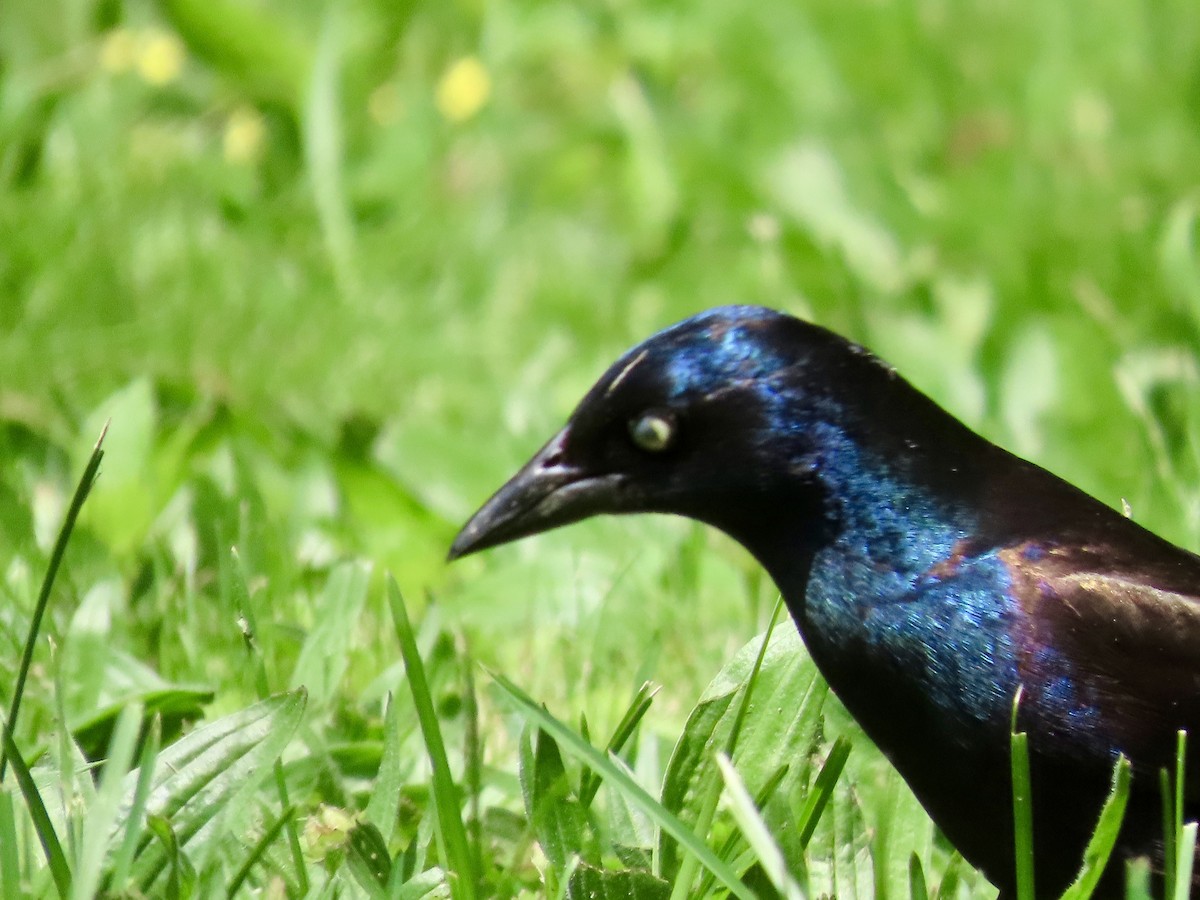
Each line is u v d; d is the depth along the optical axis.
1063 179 16.69
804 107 17.72
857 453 6.86
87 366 13.19
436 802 6.46
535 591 9.88
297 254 15.44
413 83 18.02
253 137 16.66
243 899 6.80
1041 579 6.67
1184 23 18.67
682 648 9.37
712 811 6.91
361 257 15.45
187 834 6.77
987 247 15.48
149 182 15.62
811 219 15.80
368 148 17.52
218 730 6.89
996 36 19.03
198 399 12.34
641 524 10.94
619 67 18.22
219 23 16.98
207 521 9.94
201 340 13.59
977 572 6.71
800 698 7.38
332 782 7.45
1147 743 6.53
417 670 6.44
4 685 8.36
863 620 6.82
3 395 12.75
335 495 11.20
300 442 11.84
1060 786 6.63
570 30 18.47
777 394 6.91
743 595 10.14
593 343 14.77
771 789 6.91
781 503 6.96
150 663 9.12
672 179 16.48
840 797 7.32
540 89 18.03
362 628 9.40
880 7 19.05
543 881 6.96
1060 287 14.84
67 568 9.52
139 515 10.40
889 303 14.72
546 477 7.34
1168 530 10.71
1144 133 17.59
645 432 7.10
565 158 17.09
